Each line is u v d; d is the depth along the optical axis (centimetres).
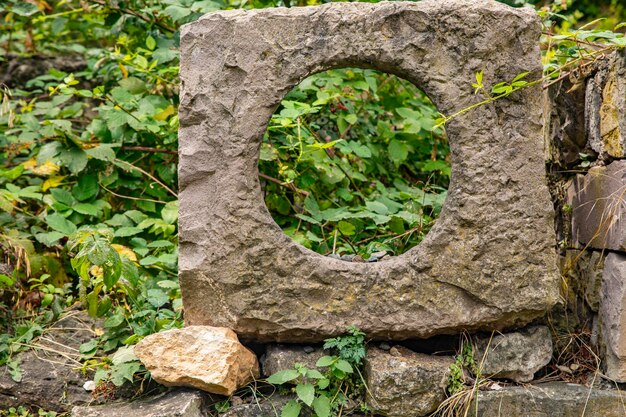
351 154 368
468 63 246
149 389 261
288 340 254
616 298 254
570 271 303
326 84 355
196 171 248
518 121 249
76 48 466
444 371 247
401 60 246
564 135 298
